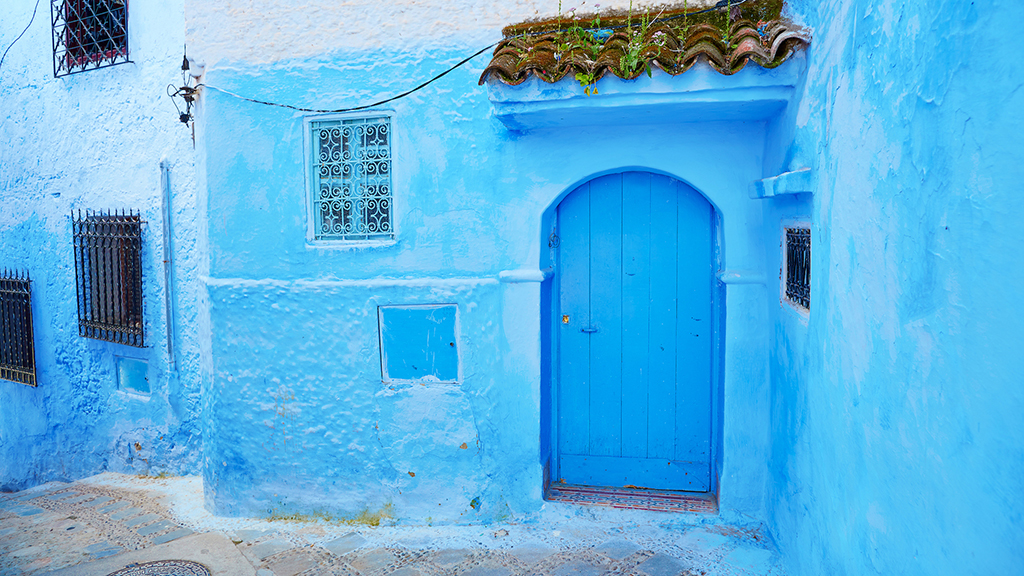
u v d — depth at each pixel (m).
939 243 1.77
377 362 4.66
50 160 6.80
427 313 4.59
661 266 4.67
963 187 1.64
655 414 4.76
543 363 4.59
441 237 4.55
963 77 1.64
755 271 4.24
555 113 3.92
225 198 4.80
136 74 6.02
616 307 4.75
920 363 1.88
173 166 5.83
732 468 4.32
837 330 2.69
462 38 4.42
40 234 6.97
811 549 3.12
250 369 4.81
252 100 4.72
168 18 5.74
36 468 7.24
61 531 4.72
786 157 3.61
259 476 4.86
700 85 3.57
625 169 4.43
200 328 5.07
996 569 1.47
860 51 2.44
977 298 1.56
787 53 3.32
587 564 3.92
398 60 4.52
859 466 2.41
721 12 3.97
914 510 1.92
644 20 4.01
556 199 4.50
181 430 6.05
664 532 4.24
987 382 1.51
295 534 4.55
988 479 1.50
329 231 4.75
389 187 4.65
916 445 1.90
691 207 4.60
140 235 6.04
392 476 4.68
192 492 5.54
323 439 4.75
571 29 4.09
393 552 4.21
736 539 4.11
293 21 4.63
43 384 7.08
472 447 4.58
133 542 4.46
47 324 6.99
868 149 2.33
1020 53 1.40
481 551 4.15
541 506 4.54
